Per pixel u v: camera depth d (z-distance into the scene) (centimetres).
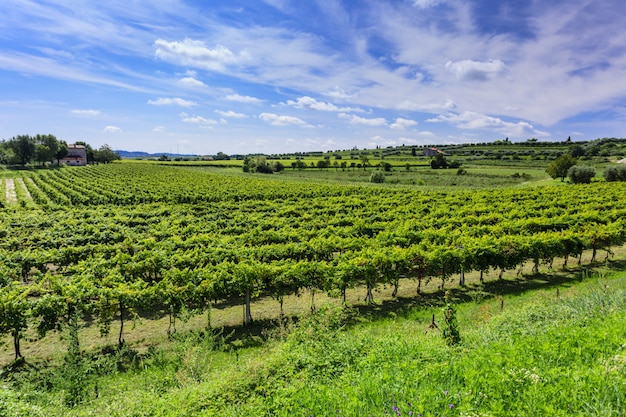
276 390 658
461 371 606
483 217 3194
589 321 789
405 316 1559
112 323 1633
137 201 5025
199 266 1938
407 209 3847
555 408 453
